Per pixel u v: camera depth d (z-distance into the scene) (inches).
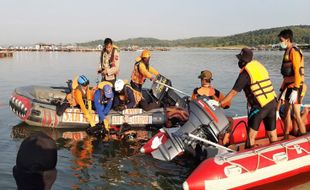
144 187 178.2
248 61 188.4
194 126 203.5
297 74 211.9
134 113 290.2
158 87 314.8
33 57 1787.6
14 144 243.9
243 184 173.2
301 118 241.3
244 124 239.6
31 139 45.3
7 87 543.8
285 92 223.9
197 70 954.7
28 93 318.3
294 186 183.3
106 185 178.9
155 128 294.8
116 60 310.5
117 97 295.9
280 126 247.8
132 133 268.7
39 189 44.5
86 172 195.2
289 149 192.1
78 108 292.8
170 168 204.2
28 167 43.7
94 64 1194.6
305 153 195.2
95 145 245.6
